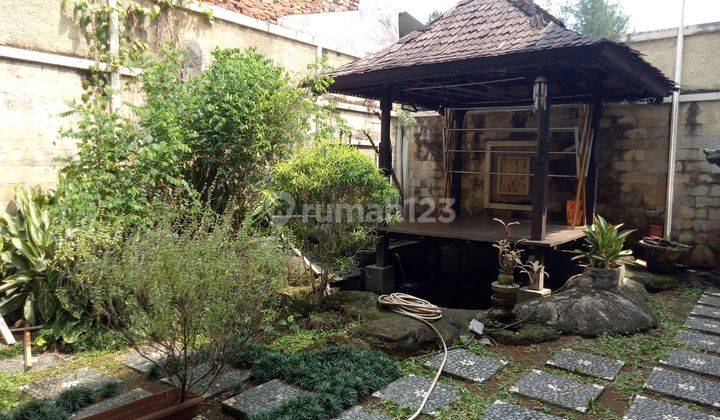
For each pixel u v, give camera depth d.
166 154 5.00
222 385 3.64
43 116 5.29
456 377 3.81
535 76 6.31
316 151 5.34
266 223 5.75
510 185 9.12
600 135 8.27
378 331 4.38
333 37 9.45
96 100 5.58
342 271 7.04
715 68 7.34
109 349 4.30
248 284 3.24
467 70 5.70
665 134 7.73
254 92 5.71
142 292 2.99
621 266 5.80
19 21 5.06
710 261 7.47
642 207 7.97
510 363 4.09
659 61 7.80
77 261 3.85
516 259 4.89
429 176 10.43
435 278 8.28
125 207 4.67
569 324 4.78
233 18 7.08
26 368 3.91
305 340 4.56
